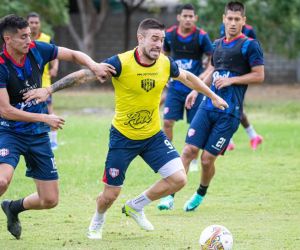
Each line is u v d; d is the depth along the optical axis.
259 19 45.62
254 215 16.88
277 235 14.77
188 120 22.97
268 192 19.73
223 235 12.97
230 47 17.72
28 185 20.84
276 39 48.53
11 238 14.73
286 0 45.44
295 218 16.52
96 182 21.23
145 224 15.12
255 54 17.39
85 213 17.19
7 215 14.46
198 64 23.69
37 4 44.25
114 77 14.04
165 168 14.44
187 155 17.48
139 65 13.94
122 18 62.25
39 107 13.70
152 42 13.63
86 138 30.72
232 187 20.48
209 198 19.02
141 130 14.38
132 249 13.60
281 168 23.58
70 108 44.50
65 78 13.70
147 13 62.69
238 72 17.66
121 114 14.34
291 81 62.19
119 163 14.36
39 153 13.76
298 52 49.31
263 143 29.27
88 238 14.62
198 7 43.88
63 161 24.78
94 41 60.22
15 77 13.27
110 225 15.99
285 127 34.50
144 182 21.36
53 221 16.33
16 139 13.55
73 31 59.28
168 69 14.33
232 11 17.58
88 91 57.09
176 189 14.53
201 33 23.41
